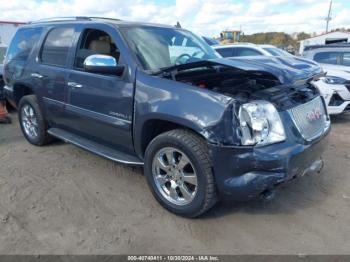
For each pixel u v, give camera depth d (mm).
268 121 2943
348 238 3006
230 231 3105
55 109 4574
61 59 4422
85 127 4195
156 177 3412
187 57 4055
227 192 2975
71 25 4414
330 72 7426
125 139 3686
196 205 3113
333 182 4117
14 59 5344
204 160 2980
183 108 3041
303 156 3051
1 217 3287
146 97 3324
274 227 3172
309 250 2846
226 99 2887
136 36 3826
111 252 2811
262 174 2865
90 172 4340
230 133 2832
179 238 3000
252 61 3457
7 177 4195
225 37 24484
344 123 7129
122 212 3404
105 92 3732
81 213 3375
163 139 3203
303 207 3523
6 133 6148
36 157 4855
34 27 5141
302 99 3480
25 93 5480
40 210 3422
